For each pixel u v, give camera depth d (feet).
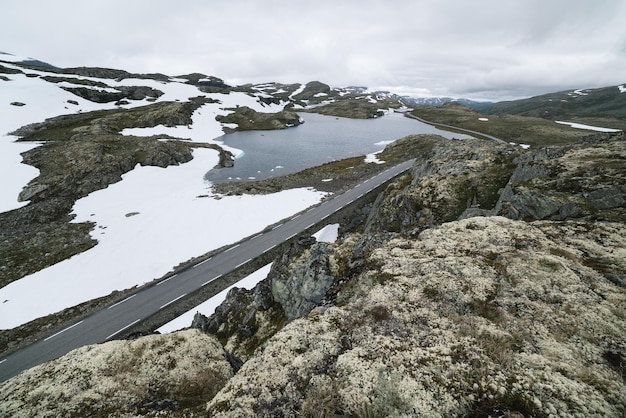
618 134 126.00
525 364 34.96
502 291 50.55
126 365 55.26
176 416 36.63
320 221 225.76
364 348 40.04
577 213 82.17
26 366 114.21
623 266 55.16
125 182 310.86
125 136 426.51
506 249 63.26
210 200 278.26
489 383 32.58
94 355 58.08
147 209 257.14
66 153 328.29
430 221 154.61
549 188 99.86
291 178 343.46
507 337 39.70
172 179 334.85
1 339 126.82
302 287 97.55
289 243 196.13
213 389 51.67
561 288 50.19
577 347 38.29
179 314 142.92
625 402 29.37
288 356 40.73
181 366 55.77
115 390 48.98
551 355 36.68
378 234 92.38
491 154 191.01
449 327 42.68
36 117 453.58
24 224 222.69
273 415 33.17
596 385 31.45
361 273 64.69
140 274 171.32
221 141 566.36
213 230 221.46
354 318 47.21
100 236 212.02
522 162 141.38
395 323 44.34
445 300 48.91
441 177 184.14
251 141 577.43
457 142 242.37
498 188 153.38
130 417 41.52
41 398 48.03
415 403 30.91
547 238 68.23
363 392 33.14
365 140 603.26
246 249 191.62
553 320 43.24
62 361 57.21
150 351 58.95
